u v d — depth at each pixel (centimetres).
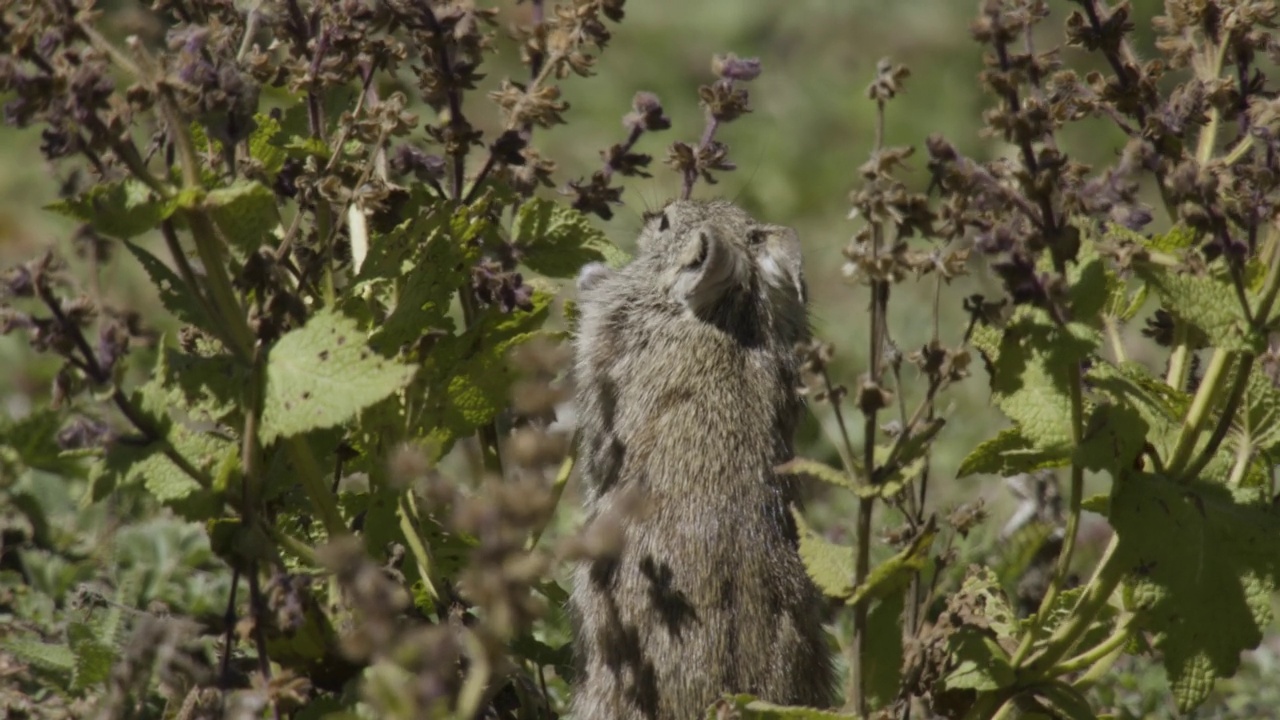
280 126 801
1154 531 662
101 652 709
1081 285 663
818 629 765
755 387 814
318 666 684
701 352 820
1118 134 2131
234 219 637
